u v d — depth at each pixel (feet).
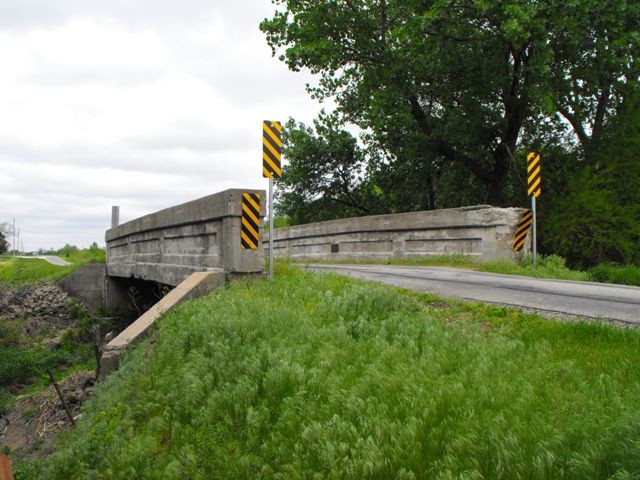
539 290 29.68
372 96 72.74
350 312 21.85
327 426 12.55
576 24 53.52
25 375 45.96
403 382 13.79
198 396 16.89
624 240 60.90
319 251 75.31
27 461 23.35
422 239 56.24
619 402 11.30
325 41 64.59
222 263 36.24
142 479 14.55
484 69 63.31
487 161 74.64
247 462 12.55
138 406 18.60
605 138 65.57
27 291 81.20
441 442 11.16
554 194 67.92
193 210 40.65
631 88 63.41
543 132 72.28
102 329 65.31
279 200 101.45
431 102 75.20
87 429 19.56
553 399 12.05
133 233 59.67
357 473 10.71
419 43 60.29
